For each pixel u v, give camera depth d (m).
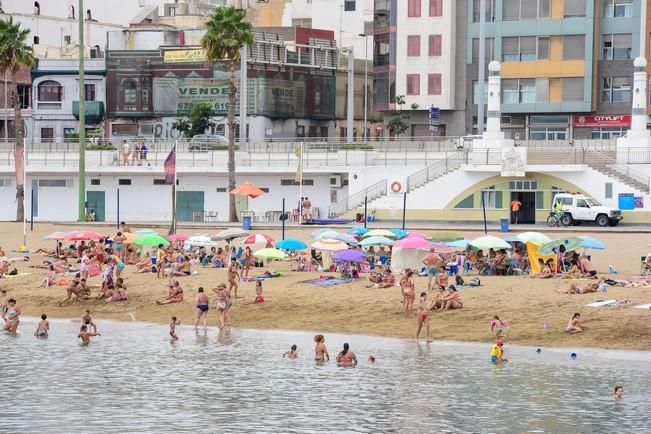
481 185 119.06
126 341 69.50
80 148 126.56
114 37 160.75
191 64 155.75
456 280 76.50
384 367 61.00
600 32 144.12
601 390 55.44
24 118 164.50
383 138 141.25
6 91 165.38
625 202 114.50
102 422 50.88
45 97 164.00
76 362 63.41
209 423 50.75
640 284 74.50
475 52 149.88
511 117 148.00
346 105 166.75
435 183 120.25
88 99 162.12
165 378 59.28
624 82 143.38
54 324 75.88
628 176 115.69
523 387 56.19
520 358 62.41
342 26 185.75
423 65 152.88
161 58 157.38
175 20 185.75
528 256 81.06
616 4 143.62
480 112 133.50
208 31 127.19
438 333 68.56
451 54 151.75
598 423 50.00
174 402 54.28
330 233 85.56
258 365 62.06
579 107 143.62
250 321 74.12
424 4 152.62
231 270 78.00
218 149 133.00
